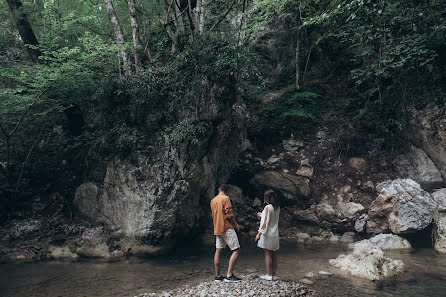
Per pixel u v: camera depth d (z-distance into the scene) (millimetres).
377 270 6047
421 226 8461
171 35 9523
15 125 9781
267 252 5590
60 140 10383
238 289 5047
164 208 7773
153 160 8094
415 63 10742
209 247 8656
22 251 7641
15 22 11719
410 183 9547
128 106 8797
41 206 9328
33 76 8805
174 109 8445
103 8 12500
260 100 13219
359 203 10344
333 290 5320
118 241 8086
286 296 4887
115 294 5230
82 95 9500
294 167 11664
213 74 8438
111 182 8570
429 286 5496
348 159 11656
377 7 7316
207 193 9172
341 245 8859
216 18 11234
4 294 5234
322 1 11086
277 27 14055
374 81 12297
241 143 11766
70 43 11945
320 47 13930
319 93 13391
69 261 7348
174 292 5133
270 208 5570
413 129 10984
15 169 9812
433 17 10000
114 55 9648
